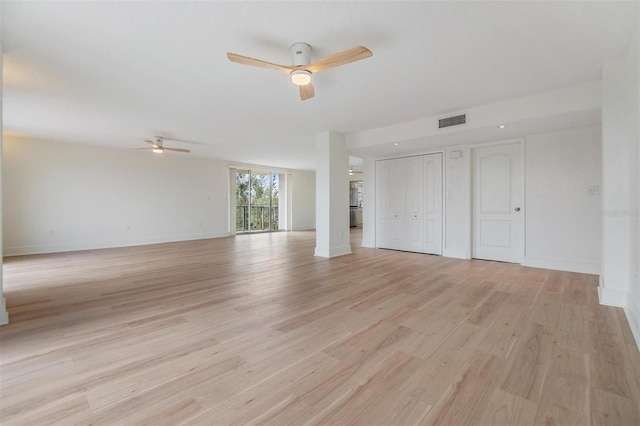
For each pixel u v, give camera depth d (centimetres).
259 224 1018
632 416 132
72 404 142
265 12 197
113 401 145
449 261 493
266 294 318
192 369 174
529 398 146
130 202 704
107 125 475
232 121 454
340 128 504
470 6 191
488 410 138
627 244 260
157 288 342
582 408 138
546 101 339
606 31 217
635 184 224
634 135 225
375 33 222
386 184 634
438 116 428
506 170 479
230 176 902
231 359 185
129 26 211
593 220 394
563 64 269
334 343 206
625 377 161
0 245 236
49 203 601
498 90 332
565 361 178
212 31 219
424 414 136
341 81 306
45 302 292
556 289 328
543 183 432
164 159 759
